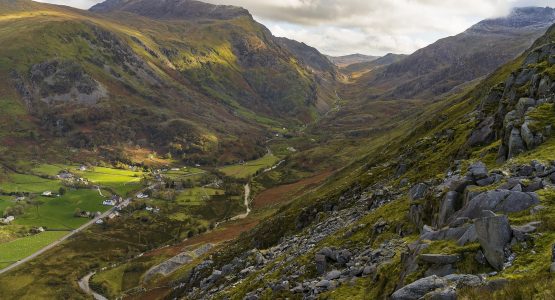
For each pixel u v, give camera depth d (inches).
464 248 842.2
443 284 764.6
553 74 1614.2
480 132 1919.3
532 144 1290.6
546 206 856.3
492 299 635.5
